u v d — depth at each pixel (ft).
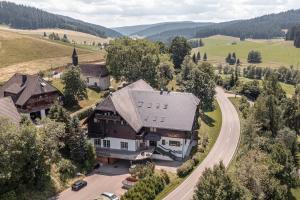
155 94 295.48
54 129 220.84
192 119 275.18
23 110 311.88
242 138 319.68
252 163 211.41
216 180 161.48
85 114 325.21
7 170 183.62
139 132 271.90
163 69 506.89
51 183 217.56
